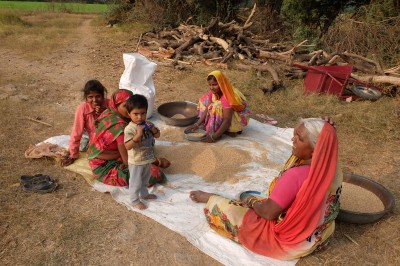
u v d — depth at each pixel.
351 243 3.26
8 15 14.98
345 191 3.74
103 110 4.22
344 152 5.00
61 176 4.05
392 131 5.57
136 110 3.14
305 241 2.83
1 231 3.18
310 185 2.53
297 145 2.60
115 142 3.73
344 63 8.84
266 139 5.19
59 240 3.12
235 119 4.98
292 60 9.30
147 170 3.49
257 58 10.09
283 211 2.75
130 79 5.21
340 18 12.29
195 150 4.59
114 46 11.65
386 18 10.41
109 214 3.48
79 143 4.23
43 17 18.64
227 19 15.70
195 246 3.10
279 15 15.73
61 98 6.61
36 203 3.57
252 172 4.26
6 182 3.87
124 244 3.12
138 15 15.81
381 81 7.21
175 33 12.54
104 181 3.85
